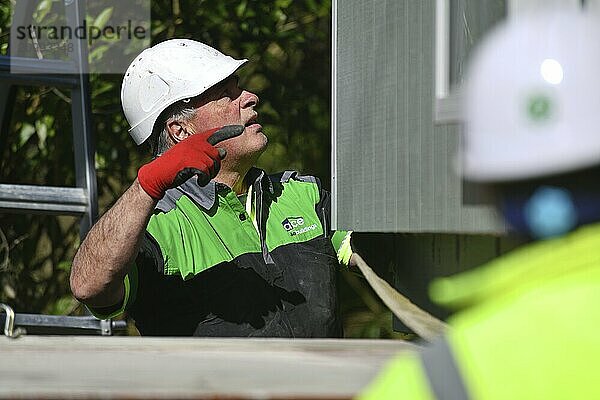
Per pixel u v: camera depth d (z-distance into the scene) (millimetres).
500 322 4488
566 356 4324
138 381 6473
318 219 12812
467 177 5340
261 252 12203
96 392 5953
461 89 8680
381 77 10109
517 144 5004
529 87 5078
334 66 11211
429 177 9180
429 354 4523
